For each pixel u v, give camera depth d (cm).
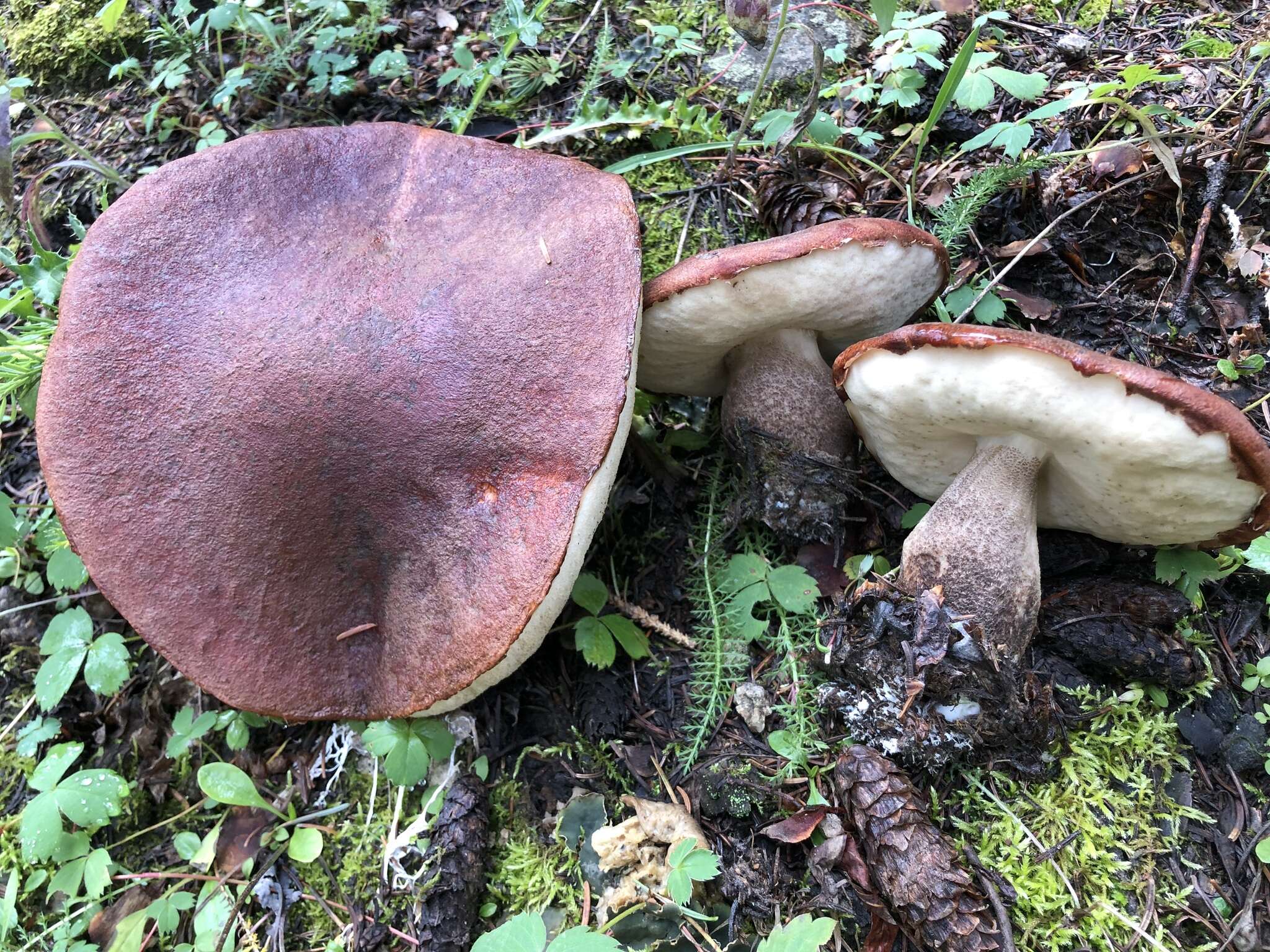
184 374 28
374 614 29
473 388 27
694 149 36
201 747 33
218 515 27
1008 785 28
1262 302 34
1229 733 28
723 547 33
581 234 28
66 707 34
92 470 28
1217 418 22
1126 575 30
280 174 29
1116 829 27
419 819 30
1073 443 25
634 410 35
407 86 44
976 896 25
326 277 28
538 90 43
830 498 31
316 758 32
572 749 30
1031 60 41
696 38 43
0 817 32
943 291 34
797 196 36
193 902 30
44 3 47
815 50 33
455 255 28
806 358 32
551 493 26
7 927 30
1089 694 29
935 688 26
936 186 38
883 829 26
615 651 30
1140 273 35
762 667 31
